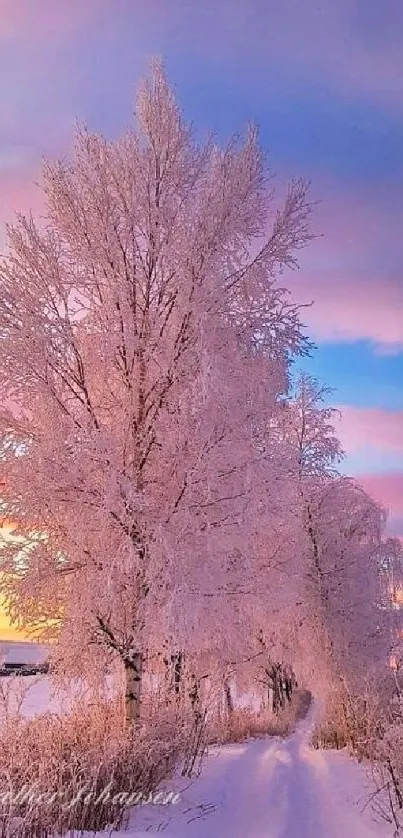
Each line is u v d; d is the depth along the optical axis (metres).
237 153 9.79
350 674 15.97
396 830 6.44
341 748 13.16
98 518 8.56
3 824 5.73
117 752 7.31
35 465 8.43
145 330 9.31
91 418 9.09
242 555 8.91
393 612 17.59
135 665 9.04
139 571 8.63
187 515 8.52
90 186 9.41
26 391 8.88
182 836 6.27
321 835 6.84
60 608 8.98
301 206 9.66
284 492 9.12
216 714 14.53
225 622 8.91
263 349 9.45
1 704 7.90
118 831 6.21
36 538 8.84
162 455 9.05
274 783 9.34
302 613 16.14
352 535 18.02
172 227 9.52
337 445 17.92
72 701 9.04
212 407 8.67
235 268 9.55
